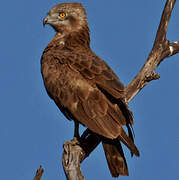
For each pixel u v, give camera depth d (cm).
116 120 1295
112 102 1331
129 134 1345
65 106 1385
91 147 1324
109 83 1344
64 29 1672
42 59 1534
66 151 1191
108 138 1293
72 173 1173
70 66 1420
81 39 1655
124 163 1270
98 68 1385
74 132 1423
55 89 1421
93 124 1307
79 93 1364
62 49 1566
